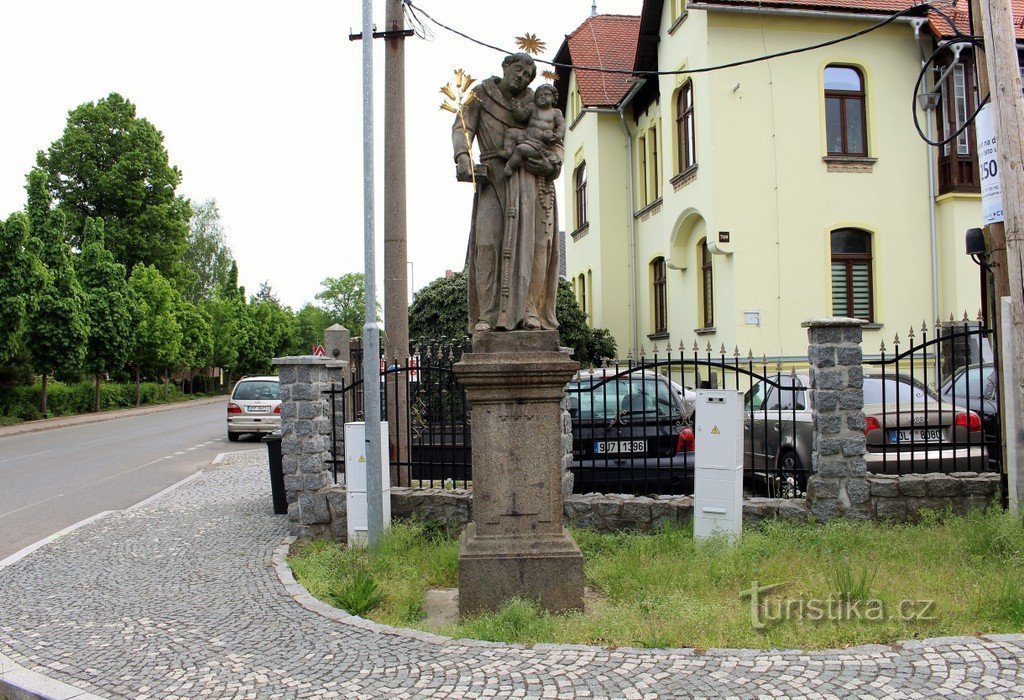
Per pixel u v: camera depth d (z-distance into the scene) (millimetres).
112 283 34312
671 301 21984
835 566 6121
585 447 8734
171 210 49938
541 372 5715
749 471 8109
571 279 29531
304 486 8227
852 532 7023
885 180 18562
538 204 6055
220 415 34500
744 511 7578
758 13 17953
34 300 26719
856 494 7477
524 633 5051
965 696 3955
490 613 5586
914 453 8477
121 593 6500
